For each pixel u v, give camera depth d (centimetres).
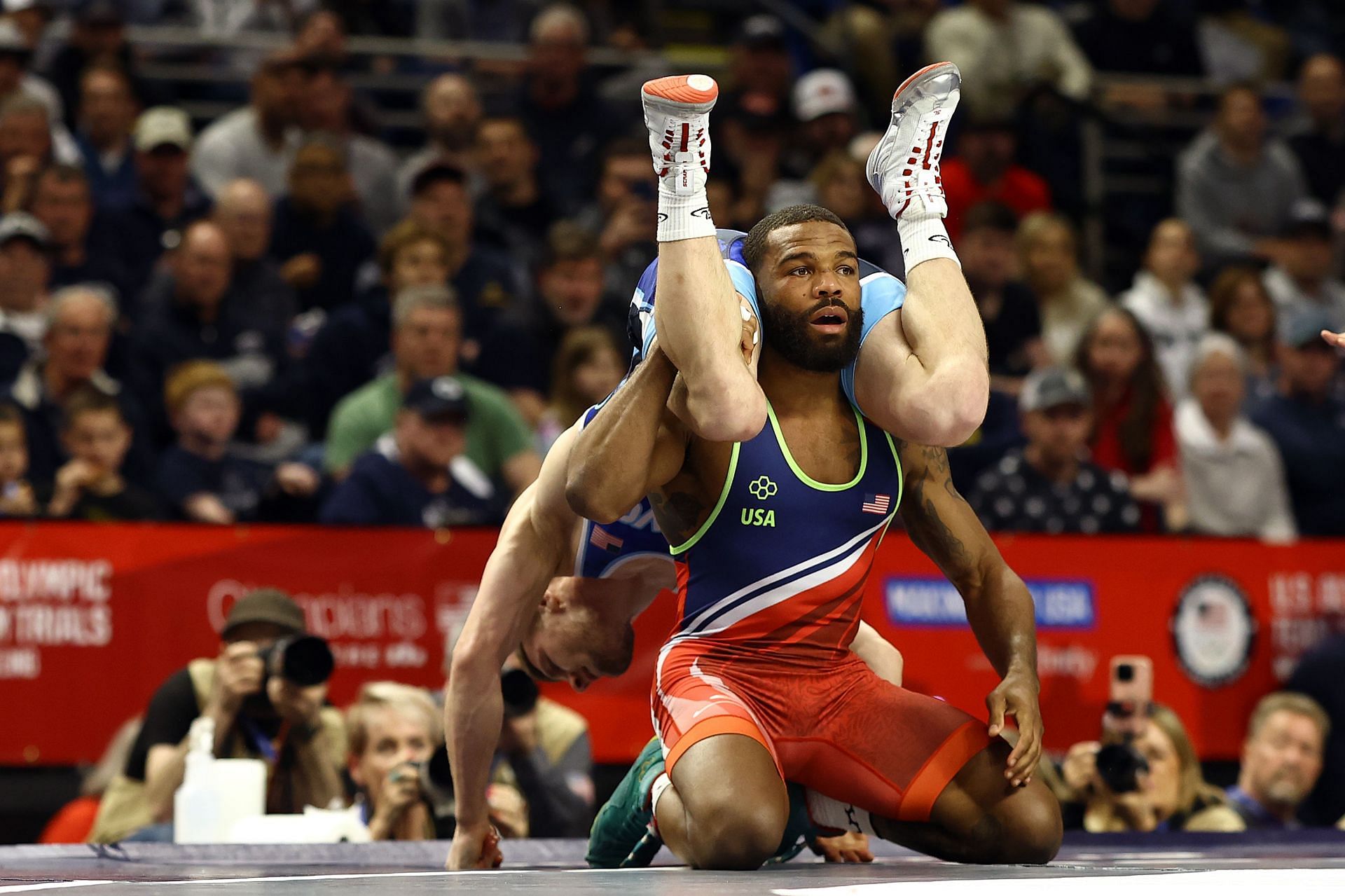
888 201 1328
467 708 1371
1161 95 4388
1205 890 991
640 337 1340
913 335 1256
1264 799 2325
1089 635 2566
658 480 1243
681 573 1327
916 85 1302
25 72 3556
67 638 2256
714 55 4609
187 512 2625
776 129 3734
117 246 3303
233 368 3067
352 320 3131
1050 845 1248
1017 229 3569
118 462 2552
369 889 1051
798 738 1291
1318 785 2580
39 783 2325
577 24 3844
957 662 2495
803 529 1274
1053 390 2733
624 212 3438
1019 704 1262
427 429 2553
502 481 2788
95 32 3734
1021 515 2734
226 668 1825
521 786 1877
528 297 3350
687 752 1225
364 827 1778
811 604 1288
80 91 3712
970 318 1264
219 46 3931
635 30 4303
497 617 1353
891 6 4328
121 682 2270
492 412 2800
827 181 3556
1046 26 4162
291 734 1853
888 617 2478
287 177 3566
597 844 1443
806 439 1277
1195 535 2622
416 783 1725
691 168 1191
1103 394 3047
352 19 4181
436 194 3334
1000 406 3141
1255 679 2627
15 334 2864
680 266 1180
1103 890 985
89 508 2447
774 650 1293
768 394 1287
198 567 2305
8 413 2455
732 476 1258
